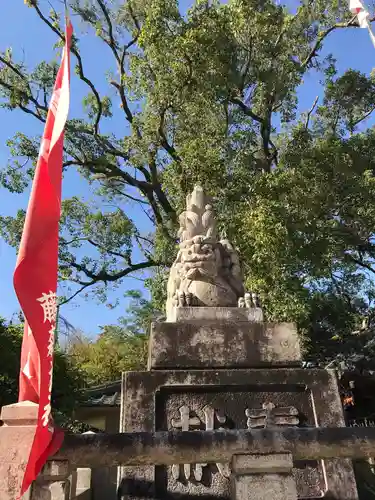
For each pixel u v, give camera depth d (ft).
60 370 35.32
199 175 39.58
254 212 35.99
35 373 11.61
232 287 18.38
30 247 11.04
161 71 42.06
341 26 47.47
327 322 53.57
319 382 15.76
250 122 46.14
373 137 45.50
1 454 10.44
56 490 10.57
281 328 16.71
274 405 15.35
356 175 41.96
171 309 17.98
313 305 46.68
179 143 44.88
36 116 53.42
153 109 44.34
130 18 53.88
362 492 25.52
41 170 12.06
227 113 45.37
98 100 55.21
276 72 45.29
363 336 53.26
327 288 54.95
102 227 52.11
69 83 13.33
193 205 20.04
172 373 15.26
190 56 41.09
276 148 50.26
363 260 55.77
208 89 41.78
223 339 16.22
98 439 10.98
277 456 11.03
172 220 46.73
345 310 53.88
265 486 10.79
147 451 10.94
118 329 65.36
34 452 9.88
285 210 37.83
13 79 51.26
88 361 61.98
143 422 14.47
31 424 10.86
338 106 51.13
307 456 11.30
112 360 61.46
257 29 44.09
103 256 53.83
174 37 41.42
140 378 15.07
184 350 15.90
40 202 11.61
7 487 10.16
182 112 43.83
